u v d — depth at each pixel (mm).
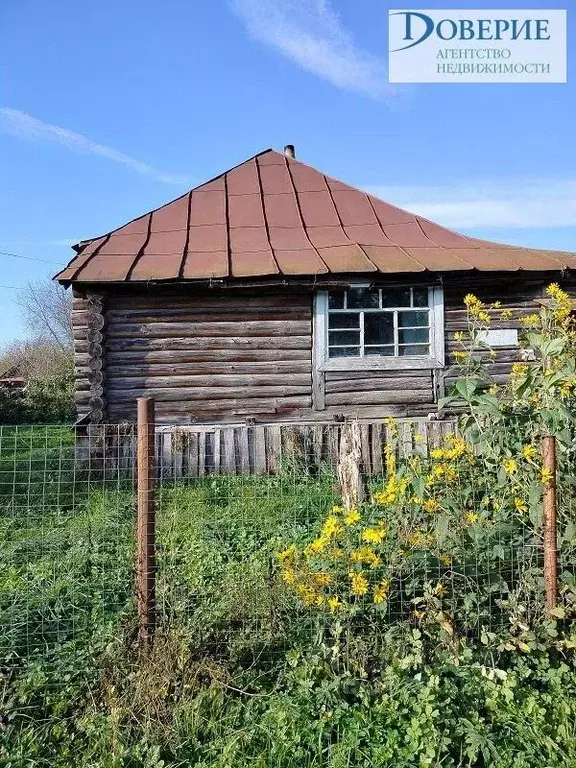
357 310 10539
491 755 3006
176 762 3025
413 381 10508
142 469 3730
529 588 3822
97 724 3223
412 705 3230
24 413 21188
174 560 5105
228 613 3957
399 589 3729
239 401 10219
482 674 3477
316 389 10344
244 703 3369
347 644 3510
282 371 10320
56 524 6148
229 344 10234
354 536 3859
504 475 3828
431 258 10500
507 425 4004
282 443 8609
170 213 12234
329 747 3039
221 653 3684
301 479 7367
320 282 9922
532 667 3615
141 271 9766
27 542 5551
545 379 3988
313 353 10383
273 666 3607
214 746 3092
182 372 10117
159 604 3863
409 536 3725
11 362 39781
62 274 9719
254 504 6363
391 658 3512
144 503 3717
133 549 4848
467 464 4008
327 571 3605
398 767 2924
